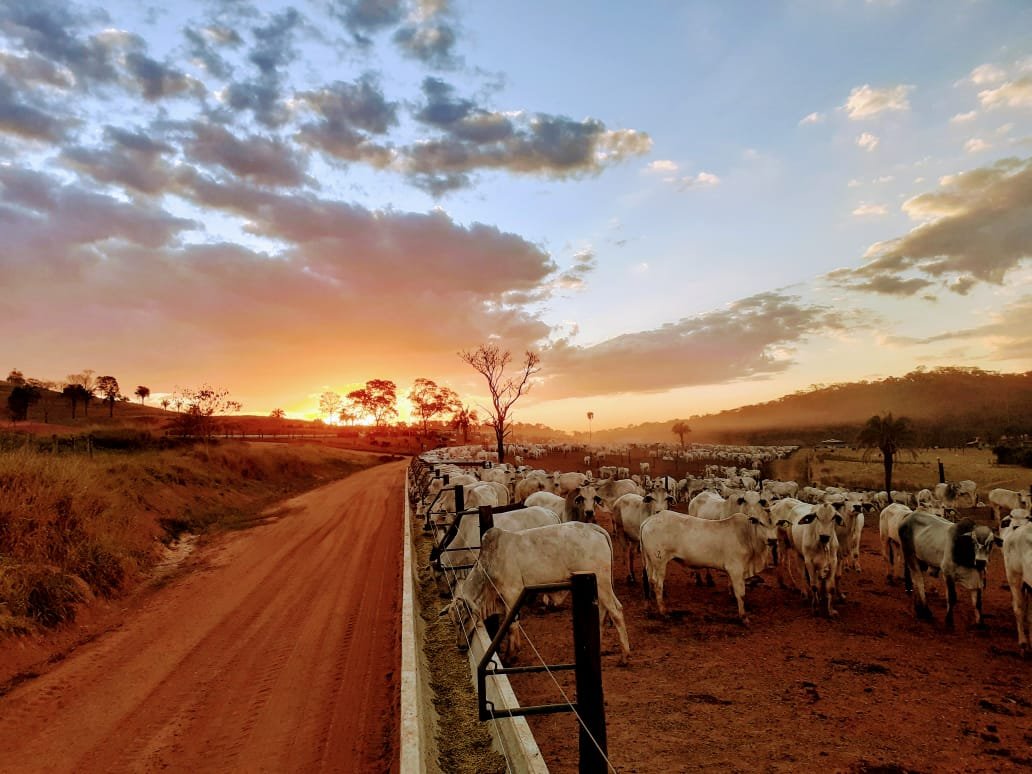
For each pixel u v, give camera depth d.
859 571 15.06
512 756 5.43
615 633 10.07
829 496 22.28
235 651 8.90
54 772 5.66
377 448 84.25
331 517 23.11
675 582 13.77
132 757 5.91
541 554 8.68
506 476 26.22
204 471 27.61
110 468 20.84
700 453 71.81
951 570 10.05
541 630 10.21
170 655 8.81
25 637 8.96
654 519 11.17
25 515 11.75
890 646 9.24
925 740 6.21
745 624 10.33
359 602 11.26
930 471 45.72
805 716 6.80
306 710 6.84
